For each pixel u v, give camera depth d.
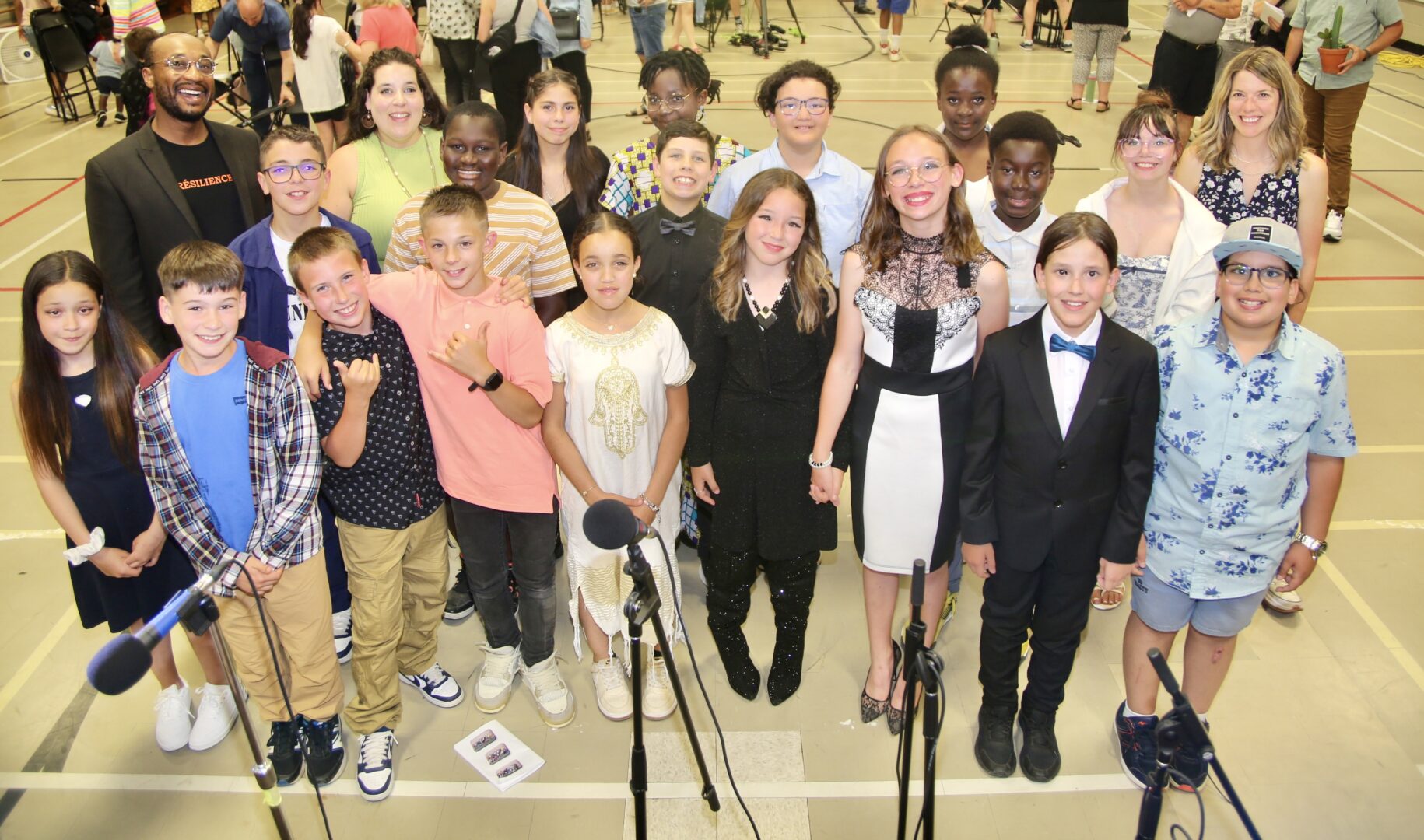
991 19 13.19
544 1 6.95
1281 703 3.40
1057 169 8.40
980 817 3.01
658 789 3.11
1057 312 2.63
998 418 2.79
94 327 2.72
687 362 3.03
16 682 3.53
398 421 2.88
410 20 7.81
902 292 2.83
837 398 2.98
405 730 3.34
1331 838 2.93
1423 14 12.32
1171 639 2.99
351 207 3.72
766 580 4.08
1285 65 3.28
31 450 2.77
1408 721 3.34
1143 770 3.07
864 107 10.44
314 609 2.91
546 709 3.32
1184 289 3.14
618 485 3.05
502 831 2.97
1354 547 4.14
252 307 3.18
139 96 5.22
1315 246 3.44
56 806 3.06
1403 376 5.34
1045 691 3.06
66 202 8.09
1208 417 2.64
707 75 3.95
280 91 8.30
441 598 3.25
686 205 3.33
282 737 3.09
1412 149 9.00
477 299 2.88
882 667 3.31
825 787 3.11
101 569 2.87
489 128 3.25
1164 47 7.44
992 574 2.93
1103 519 2.78
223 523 2.79
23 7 11.54
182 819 3.02
